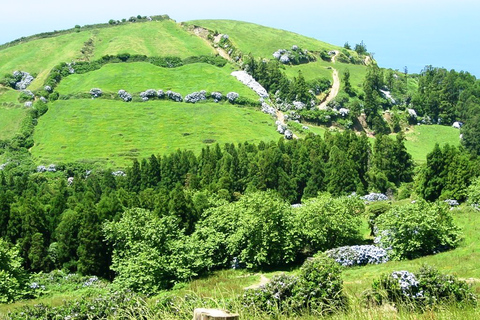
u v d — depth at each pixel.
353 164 89.62
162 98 141.62
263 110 141.62
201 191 69.06
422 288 16.45
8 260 40.72
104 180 88.31
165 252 41.44
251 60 163.50
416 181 81.56
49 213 60.88
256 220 43.22
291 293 17.03
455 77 183.88
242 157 91.06
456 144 144.62
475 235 38.69
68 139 120.00
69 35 191.00
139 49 175.12
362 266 37.50
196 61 168.25
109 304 18.56
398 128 151.12
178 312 14.51
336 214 45.53
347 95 156.38
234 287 34.19
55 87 145.00
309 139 100.44
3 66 164.00
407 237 37.47
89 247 49.78
